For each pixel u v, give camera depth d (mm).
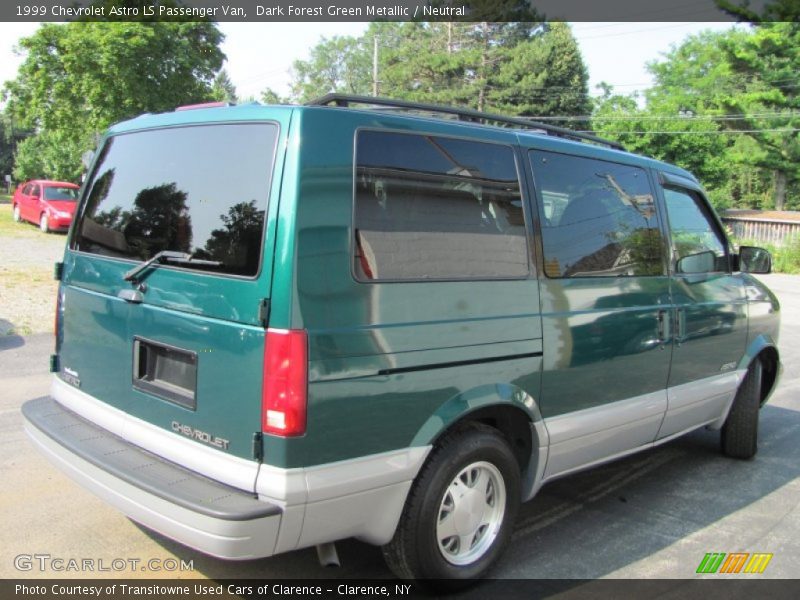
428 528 3076
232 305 2787
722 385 4953
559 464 3742
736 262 5281
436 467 3086
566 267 3717
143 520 2816
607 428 3947
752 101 34969
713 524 4227
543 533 4031
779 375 5758
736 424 5340
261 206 2787
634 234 4238
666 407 4402
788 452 5668
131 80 20609
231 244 2867
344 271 2785
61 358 3863
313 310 2686
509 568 3594
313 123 2799
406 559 3092
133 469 2932
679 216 4711
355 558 3633
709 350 4805
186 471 2922
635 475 5059
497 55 47281
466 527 3307
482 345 3229
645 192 4418
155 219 3291
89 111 22016
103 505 4059
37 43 21328
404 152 3066
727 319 4953
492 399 3260
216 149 3072
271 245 2703
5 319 9398
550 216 3689
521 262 3473
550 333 3561
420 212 3086
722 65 35312
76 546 3596
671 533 4078
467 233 3252
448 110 3443
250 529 2568
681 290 4539
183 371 3020
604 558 3738
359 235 2854
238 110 3023
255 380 2695
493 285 3307
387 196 2979
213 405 2850
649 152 40906
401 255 2982
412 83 48750
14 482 4312
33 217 22125
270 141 2844
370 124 2963
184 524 2645
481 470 3348
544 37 47500
